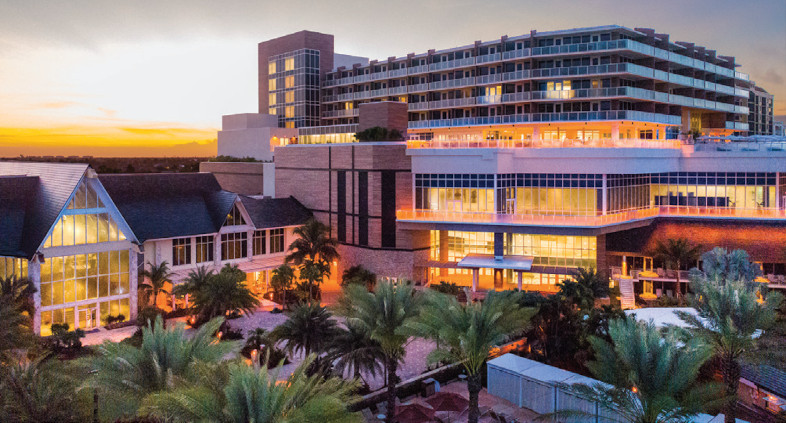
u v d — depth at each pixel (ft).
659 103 254.06
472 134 279.69
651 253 174.40
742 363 85.51
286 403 55.31
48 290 128.98
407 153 173.17
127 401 65.72
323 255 171.53
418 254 175.94
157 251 154.10
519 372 94.79
